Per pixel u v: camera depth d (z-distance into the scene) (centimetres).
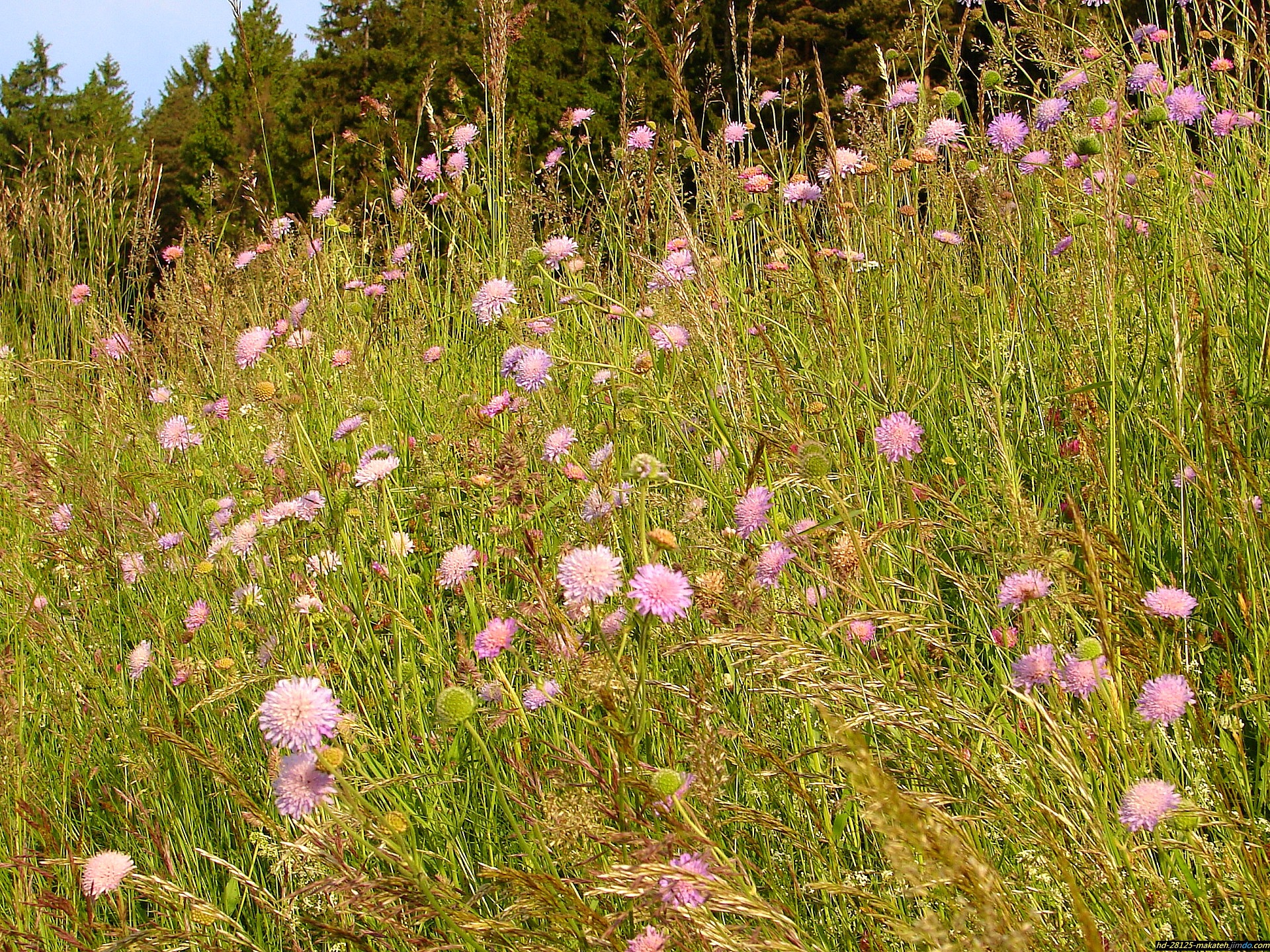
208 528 320
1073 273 297
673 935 139
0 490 329
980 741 179
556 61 1184
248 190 498
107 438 365
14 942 183
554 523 258
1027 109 371
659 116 976
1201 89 374
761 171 407
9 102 3200
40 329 570
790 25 1358
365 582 277
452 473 283
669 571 158
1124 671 176
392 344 436
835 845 171
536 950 143
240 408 382
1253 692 186
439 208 463
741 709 203
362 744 214
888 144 373
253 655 262
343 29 1881
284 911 176
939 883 130
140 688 272
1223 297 302
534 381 266
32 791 236
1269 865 147
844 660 197
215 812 240
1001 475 227
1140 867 145
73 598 309
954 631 229
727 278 354
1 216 592
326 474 279
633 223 434
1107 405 254
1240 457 181
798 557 190
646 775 151
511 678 227
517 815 196
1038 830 153
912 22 379
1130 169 324
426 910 145
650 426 308
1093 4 368
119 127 3102
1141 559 232
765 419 270
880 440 220
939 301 345
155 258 596
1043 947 139
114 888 177
